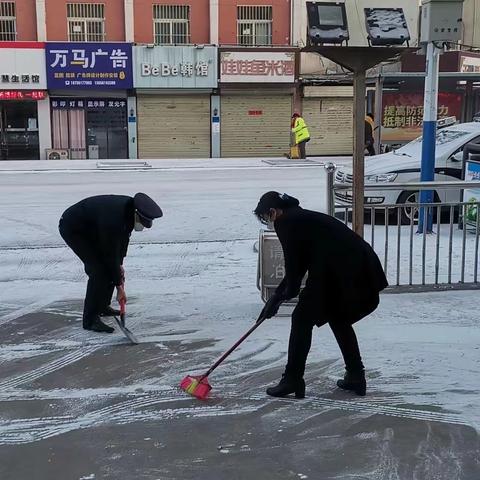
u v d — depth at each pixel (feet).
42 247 27.66
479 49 89.10
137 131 84.58
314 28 18.20
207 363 15.29
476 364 14.96
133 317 18.67
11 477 10.43
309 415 12.61
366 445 11.41
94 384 14.19
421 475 10.39
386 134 78.23
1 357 15.74
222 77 83.46
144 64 81.76
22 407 13.05
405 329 17.28
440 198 32.48
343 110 88.33
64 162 74.08
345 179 35.29
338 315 13.00
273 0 84.12
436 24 26.91
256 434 11.87
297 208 12.92
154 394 13.65
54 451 11.28
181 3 82.94
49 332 17.52
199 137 86.22
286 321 18.21
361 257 12.59
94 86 81.41
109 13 82.28
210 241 28.84
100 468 10.72
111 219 16.19
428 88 28.17
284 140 88.02
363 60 18.67
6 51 79.15
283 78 84.53
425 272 22.65
